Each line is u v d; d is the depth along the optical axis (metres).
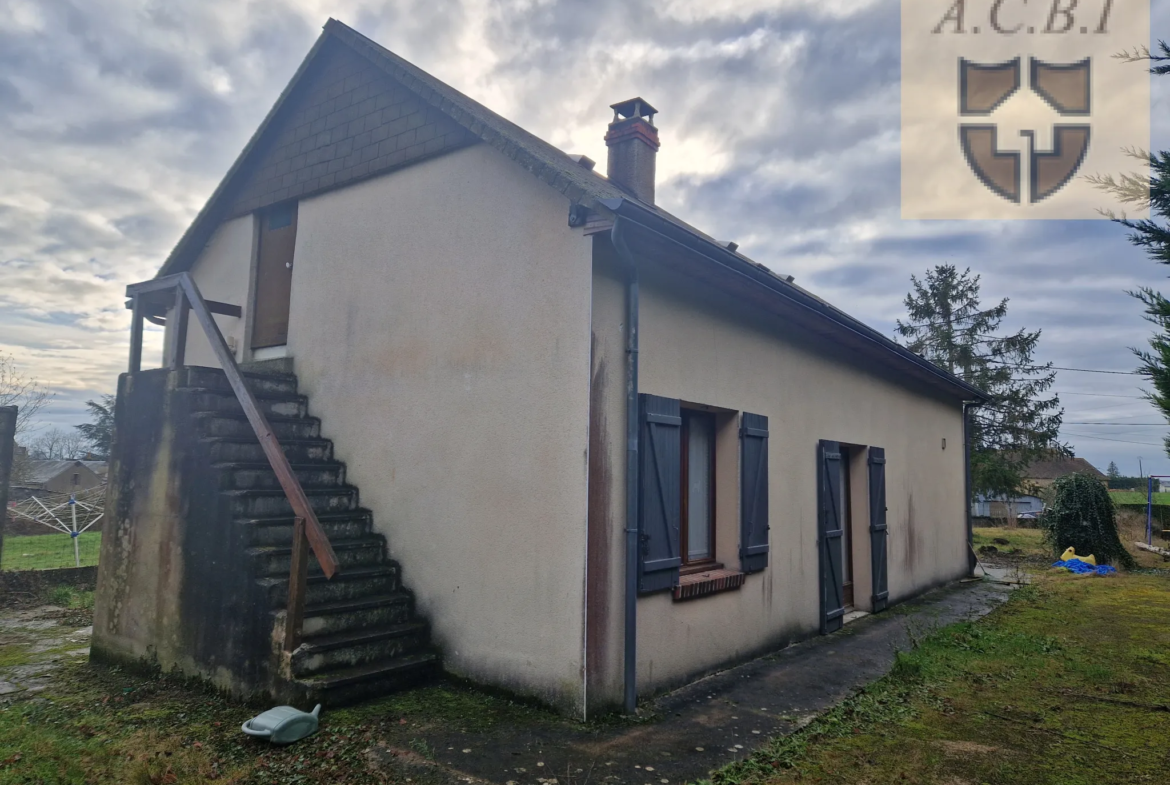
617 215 4.31
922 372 9.72
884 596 8.67
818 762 3.77
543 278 4.84
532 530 4.67
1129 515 20.70
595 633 4.39
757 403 6.48
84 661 5.75
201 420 5.29
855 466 8.72
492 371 5.07
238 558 4.80
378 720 4.23
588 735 4.07
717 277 5.53
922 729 4.32
